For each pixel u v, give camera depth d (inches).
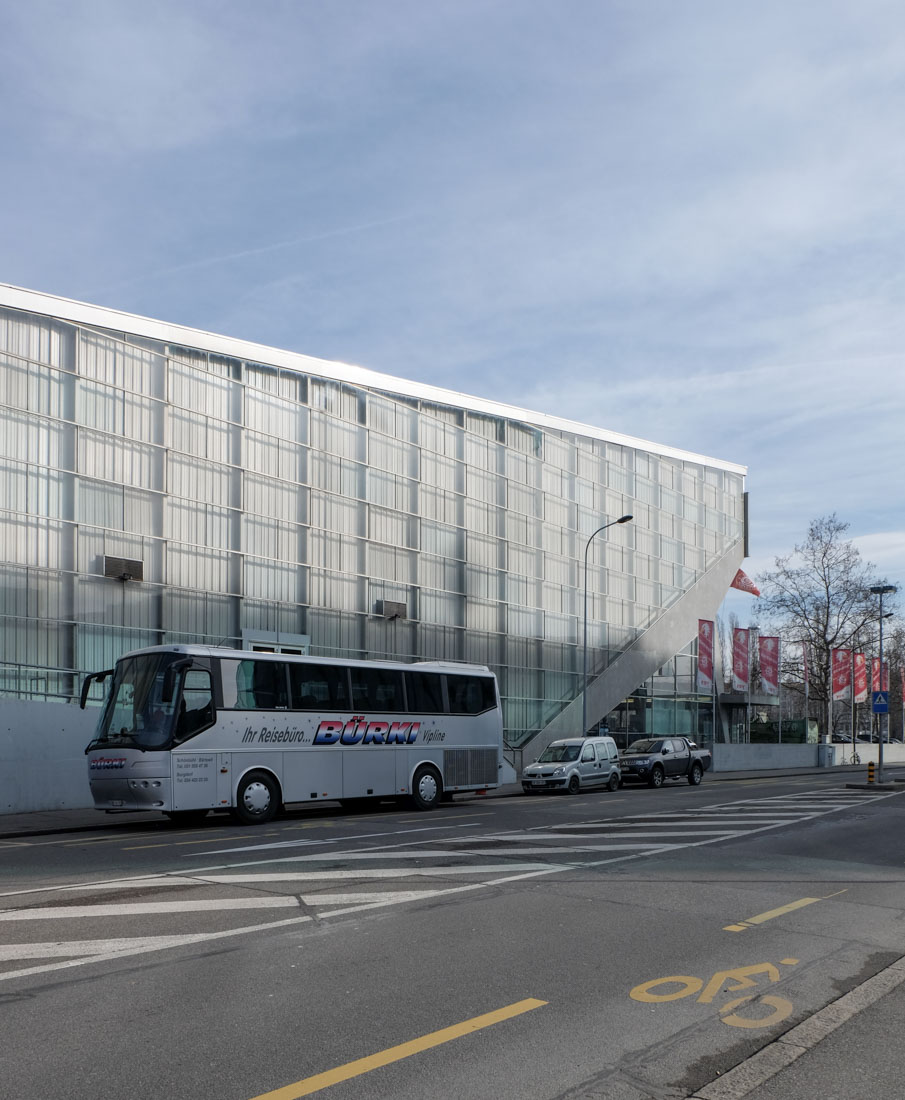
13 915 371.2
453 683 984.3
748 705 2187.5
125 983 276.4
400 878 458.0
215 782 749.9
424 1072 209.5
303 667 837.8
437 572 1417.3
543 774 1219.9
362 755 872.9
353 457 1300.4
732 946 328.5
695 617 1968.5
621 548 1798.7
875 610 2541.8
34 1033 232.7
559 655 1628.9
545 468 1643.7
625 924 360.2
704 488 2042.3
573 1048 226.2
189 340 1107.3
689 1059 220.7
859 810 866.1
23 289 961.5
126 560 1019.3
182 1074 207.0
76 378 999.6
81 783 927.7
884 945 334.0
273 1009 252.5
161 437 1071.6
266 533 1173.1
